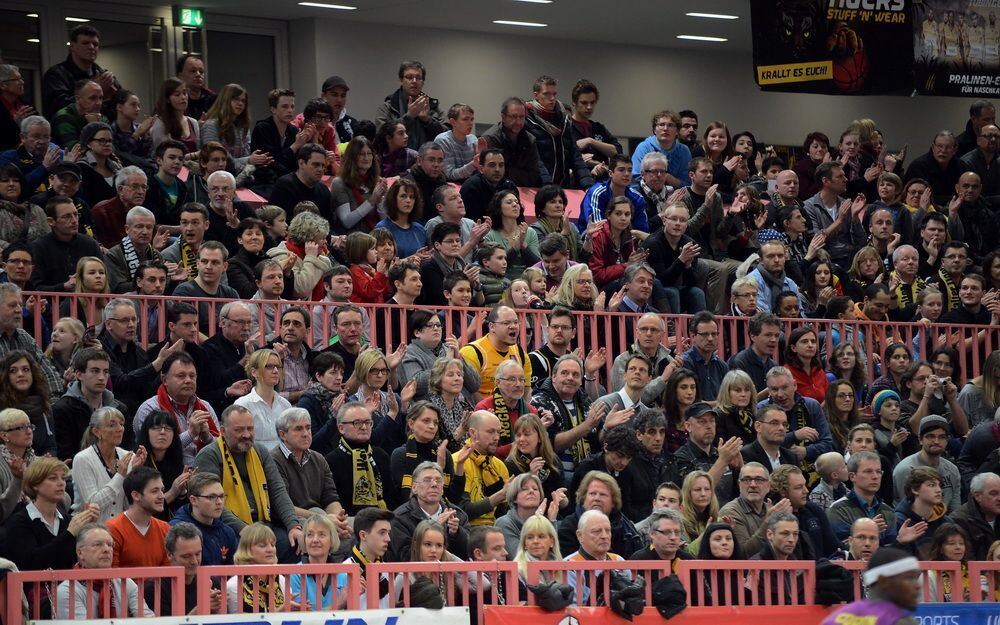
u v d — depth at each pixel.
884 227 20.12
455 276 15.70
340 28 24.66
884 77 23.17
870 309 18.25
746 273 17.92
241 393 13.41
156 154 17.55
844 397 15.73
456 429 13.62
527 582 10.98
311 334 14.56
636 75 27.89
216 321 14.67
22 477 11.11
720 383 15.82
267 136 19.47
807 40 22.88
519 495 12.32
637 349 15.66
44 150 17.16
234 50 24.25
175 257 15.78
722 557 11.99
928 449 15.09
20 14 22.28
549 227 18.05
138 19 23.23
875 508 14.15
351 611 10.31
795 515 13.16
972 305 18.75
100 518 11.41
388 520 11.34
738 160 21.25
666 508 11.87
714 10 25.83
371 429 13.17
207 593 10.10
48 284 14.74
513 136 20.16
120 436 11.94
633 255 17.42
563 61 27.08
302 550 11.36
